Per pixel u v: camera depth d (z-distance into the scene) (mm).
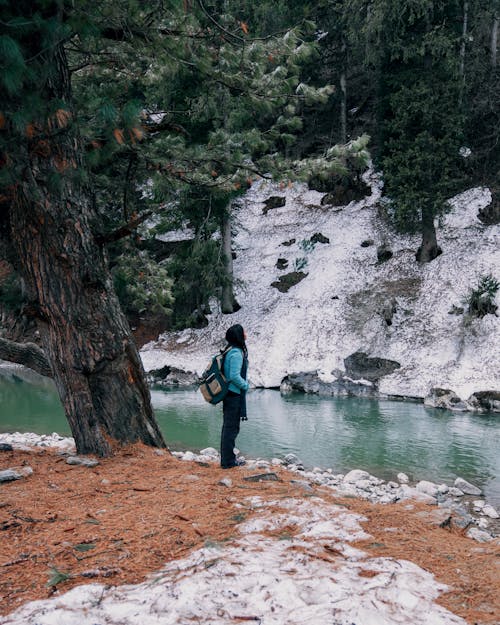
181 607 2461
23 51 4375
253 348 22734
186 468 6008
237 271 28844
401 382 18438
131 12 5977
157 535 3674
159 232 21984
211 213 24125
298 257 28219
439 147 22500
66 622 2371
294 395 18984
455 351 18688
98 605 2549
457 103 23656
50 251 6211
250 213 33625
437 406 16406
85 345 6426
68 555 3334
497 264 21797
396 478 9148
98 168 8812
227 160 8789
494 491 8461
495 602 2623
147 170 9039
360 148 8500
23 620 2426
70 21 4770
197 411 15648
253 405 16797
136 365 6941
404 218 23891
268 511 4105
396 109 23922
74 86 8719
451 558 3301
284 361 21266
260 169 8930
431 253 23938
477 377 17078
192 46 7691
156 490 4945
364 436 12398
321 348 21234
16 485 5137
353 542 3494
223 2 18453
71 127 5410
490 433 12766
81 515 4180
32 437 10961
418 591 2688
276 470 6387
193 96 17766
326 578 2742
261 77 8320
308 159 8711
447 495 8156
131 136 4738
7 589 2871
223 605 2471
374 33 23250
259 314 25188
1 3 4105
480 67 24672
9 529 3850
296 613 2373
